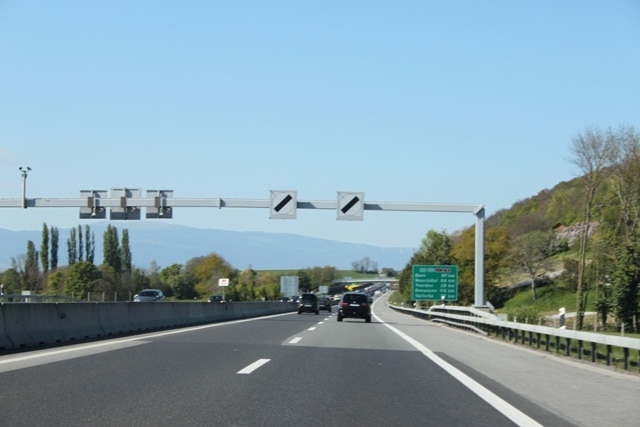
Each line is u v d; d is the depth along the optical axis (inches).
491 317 1189.7
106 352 677.9
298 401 414.3
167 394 429.1
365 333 1149.1
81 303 891.4
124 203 1408.7
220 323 1440.7
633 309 2128.4
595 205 2250.2
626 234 2171.5
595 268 2317.9
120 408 378.6
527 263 3494.1
